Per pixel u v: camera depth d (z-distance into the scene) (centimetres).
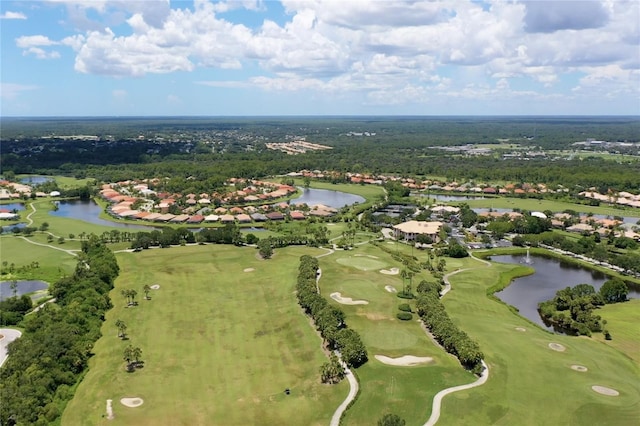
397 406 10612
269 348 13338
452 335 13138
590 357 13075
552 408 10619
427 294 16062
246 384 11569
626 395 11175
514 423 10106
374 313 15625
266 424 10119
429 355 12950
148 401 10844
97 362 12550
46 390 10819
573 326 15175
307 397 11019
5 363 12000
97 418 10250
